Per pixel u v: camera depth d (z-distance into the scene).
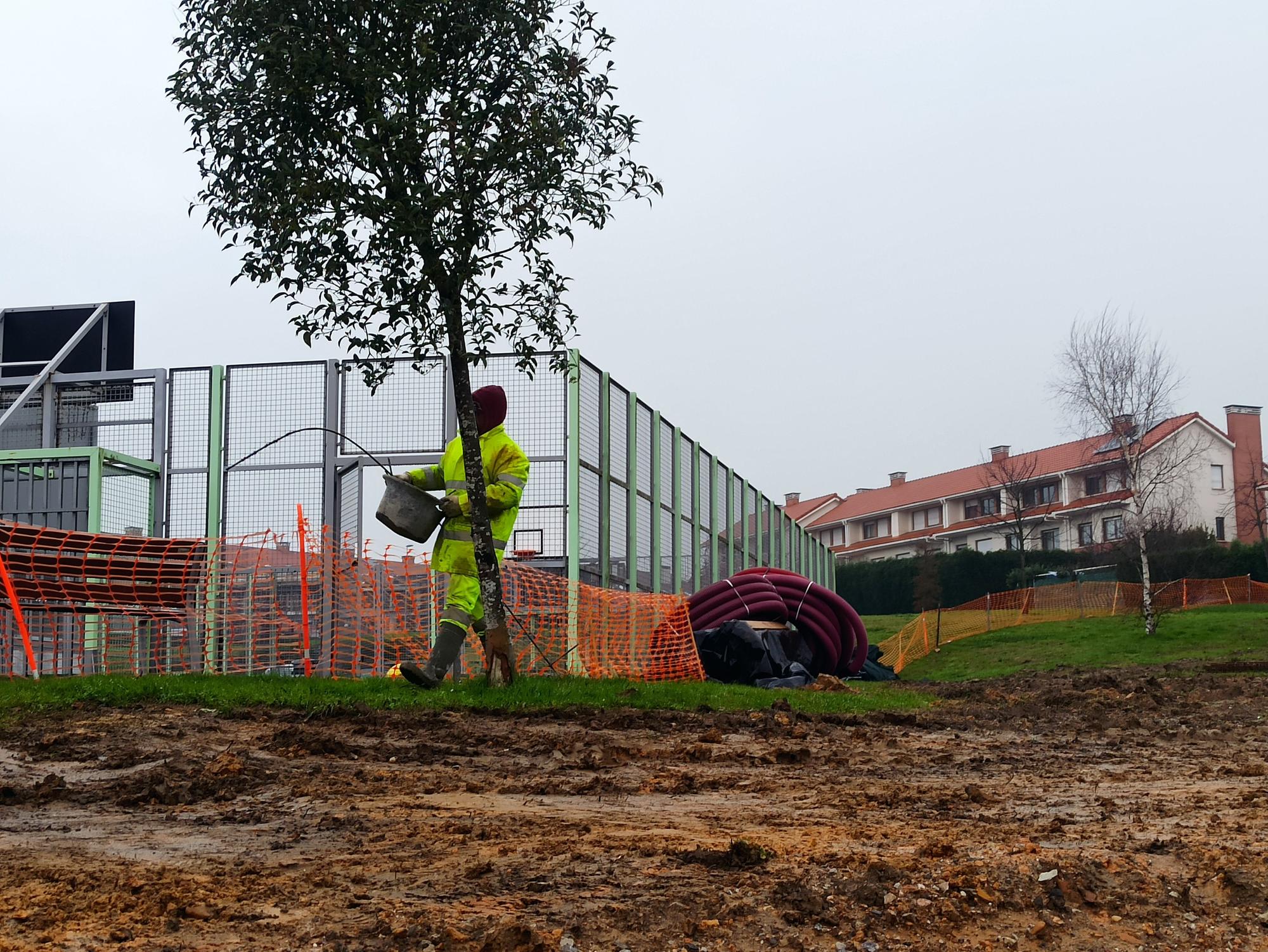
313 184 9.64
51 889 4.23
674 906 3.90
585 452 17.81
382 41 10.06
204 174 10.08
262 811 5.75
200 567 13.52
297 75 9.69
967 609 44.09
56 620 13.90
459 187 10.27
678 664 16.66
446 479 10.95
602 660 16.08
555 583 15.80
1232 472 67.12
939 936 3.75
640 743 8.34
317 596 14.63
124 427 18.41
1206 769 7.53
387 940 3.58
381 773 6.82
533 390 17.44
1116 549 49.50
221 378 18.12
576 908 3.90
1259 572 51.69
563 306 10.99
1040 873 4.25
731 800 6.23
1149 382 35.56
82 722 8.20
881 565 63.34
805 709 10.94
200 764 6.87
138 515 17.73
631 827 5.39
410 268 10.36
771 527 32.56
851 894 4.01
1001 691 16.00
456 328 10.42
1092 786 6.82
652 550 21.19
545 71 10.52
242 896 4.10
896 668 30.00
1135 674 19.59
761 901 3.96
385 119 9.68
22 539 11.99
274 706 9.01
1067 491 65.75
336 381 17.83
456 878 4.32
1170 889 4.22
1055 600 41.22
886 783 6.86
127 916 3.89
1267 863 4.48
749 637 17.52
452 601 10.68
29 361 19.72
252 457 17.91
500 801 6.11
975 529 71.75
